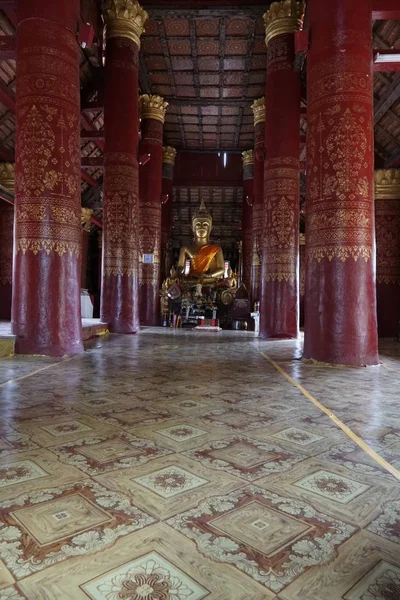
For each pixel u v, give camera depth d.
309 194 7.48
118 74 12.13
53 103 7.46
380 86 12.31
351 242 6.97
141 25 12.44
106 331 12.19
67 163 7.64
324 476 2.55
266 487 2.39
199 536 1.90
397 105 12.34
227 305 17.47
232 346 9.62
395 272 13.62
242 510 2.13
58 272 7.48
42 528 1.95
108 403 4.20
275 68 11.82
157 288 17.23
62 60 7.58
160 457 2.81
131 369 6.26
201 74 16.69
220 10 12.85
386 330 13.60
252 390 4.93
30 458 2.76
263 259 12.05
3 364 6.58
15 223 7.55
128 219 12.36
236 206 25.55
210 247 18.03
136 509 2.13
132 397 4.48
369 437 3.28
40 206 7.38
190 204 25.55
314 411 4.03
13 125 13.37
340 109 7.08
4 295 15.35
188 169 23.67
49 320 7.41
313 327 7.27
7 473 2.53
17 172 7.54
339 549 1.82
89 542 1.84
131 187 12.39
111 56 12.16
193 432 3.33
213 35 14.37
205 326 15.12
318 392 4.88
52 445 3.00
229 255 28.14
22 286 7.40
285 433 3.35
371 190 7.13
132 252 12.51
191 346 9.51
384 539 1.90
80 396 4.49
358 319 6.93
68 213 7.64
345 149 7.03
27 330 7.37
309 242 7.47
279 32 11.75
